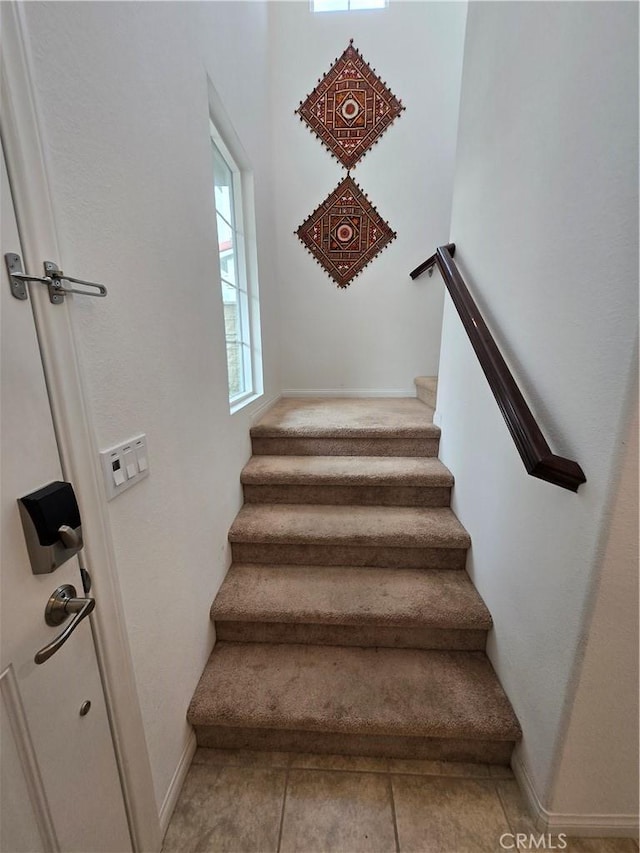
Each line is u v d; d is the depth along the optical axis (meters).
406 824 0.97
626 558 0.74
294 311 2.88
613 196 0.68
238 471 1.71
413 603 1.33
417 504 1.75
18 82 0.50
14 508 0.52
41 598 0.56
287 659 1.28
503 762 1.11
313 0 2.39
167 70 0.96
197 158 1.17
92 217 0.66
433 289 2.78
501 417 1.18
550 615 0.90
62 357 0.59
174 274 1.00
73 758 0.64
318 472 1.75
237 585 1.43
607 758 0.88
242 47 1.76
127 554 0.78
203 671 1.22
